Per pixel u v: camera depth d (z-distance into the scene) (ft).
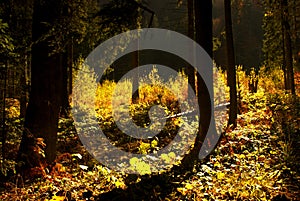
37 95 28.45
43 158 28.02
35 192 23.53
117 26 28.60
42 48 28.45
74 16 27.94
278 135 33.71
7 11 28.63
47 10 27.96
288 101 47.50
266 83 76.95
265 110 45.11
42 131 28.25
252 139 33.53
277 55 73.67
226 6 42.09
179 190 22.71
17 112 37.24
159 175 26.13
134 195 22.61
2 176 26.07
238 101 52.21
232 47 41.75
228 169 25.99
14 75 28.43
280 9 58.03
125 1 27.30
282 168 25.43
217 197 21.77
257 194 21.42
